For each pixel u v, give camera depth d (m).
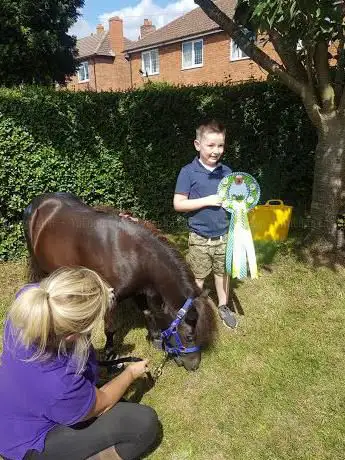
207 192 3.12
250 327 3.46
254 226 4.85
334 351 3.13
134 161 5.50
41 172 4.77
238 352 3.15
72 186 5.14
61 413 1.72
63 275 1.70
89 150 5.18
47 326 1.59
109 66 28.33
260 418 2.56
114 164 5.40
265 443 2.39
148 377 2.90
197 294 2.52
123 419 1.96
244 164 6.00
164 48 20.95
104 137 5.24
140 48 22.12
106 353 3.06
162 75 21.56
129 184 5.57
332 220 4.50
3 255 4.79
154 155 5.58
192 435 2.46
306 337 3.31
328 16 3.05
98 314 1.68
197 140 3.05
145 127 5.44
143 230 2.70
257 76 16.62
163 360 2.97
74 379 1.72
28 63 11.53
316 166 4.49
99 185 5.39
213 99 5.65
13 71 11.39
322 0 2.92
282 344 3.24
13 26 10.85
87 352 1.76
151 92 5.36
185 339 2.42
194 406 2.67
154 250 2.60
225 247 3.29
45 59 12.04
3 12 10.68
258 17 3.03
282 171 6.01
